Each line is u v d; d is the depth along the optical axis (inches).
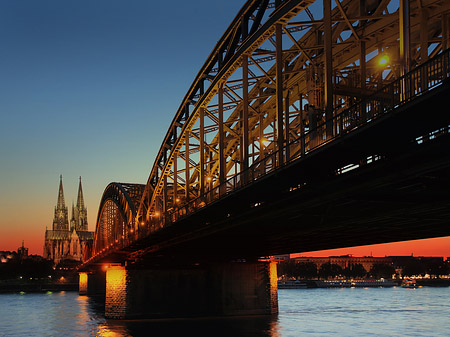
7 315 3900.1
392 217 1376.7
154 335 2418.8
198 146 2416.3
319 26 1486.2
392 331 2834.6
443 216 1350.9
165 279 3068.4
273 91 1813.5
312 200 1237.1
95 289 7426.2
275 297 3206.2
